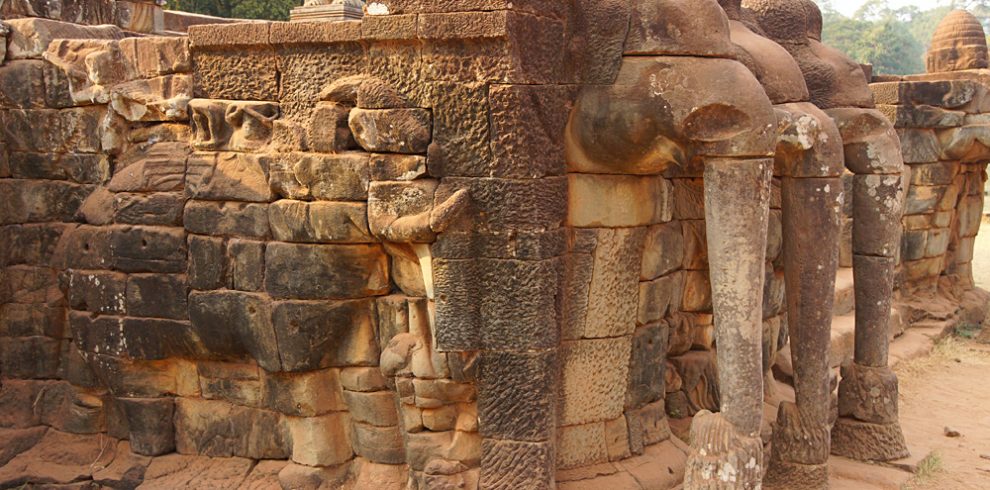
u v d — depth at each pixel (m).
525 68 5.04
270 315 5.67
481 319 5.28
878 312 6.96
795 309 6.19
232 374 6.08
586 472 5.81
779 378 8.00
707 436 5.13
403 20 5.11
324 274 5.55
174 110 5.99
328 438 5.89
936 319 12.09
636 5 5.27
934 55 14.01
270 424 6.07
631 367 6.02
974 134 11.78
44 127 6.73
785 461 6.21
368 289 5.64
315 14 9.98
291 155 5.53
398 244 5.39
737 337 5.08
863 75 7.14
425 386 5.41
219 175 5.79
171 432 6.33
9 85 6.77
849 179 10.92
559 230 5.32
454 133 5.16
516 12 4.95
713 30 5.20
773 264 7.40
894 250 6.93
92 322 6.28
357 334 5.73
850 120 6.84
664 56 5.19
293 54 5.55
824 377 6.16
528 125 5.05
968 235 13.27
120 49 6.36
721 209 5.08
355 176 5.37
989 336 11.75
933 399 9.20
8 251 6.91
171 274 6.03
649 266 5.98
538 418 5.28
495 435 5.36
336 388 5.89
